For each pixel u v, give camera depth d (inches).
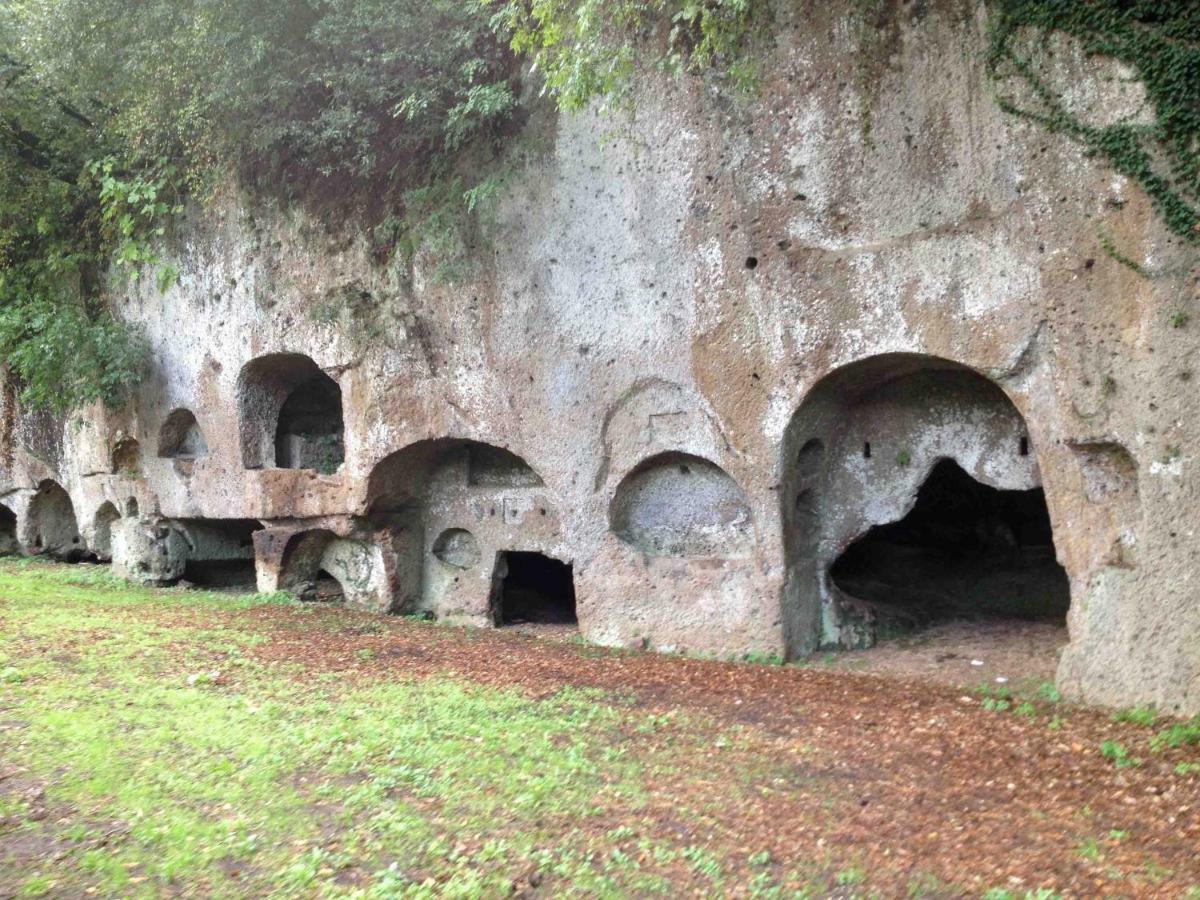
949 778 260.4
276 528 609.3
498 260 482.0
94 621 498.0
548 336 468.8
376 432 538.6
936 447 414.3
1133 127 317.4
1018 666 383.6
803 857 213.9
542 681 373.4
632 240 438.6
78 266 719.1
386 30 472.1
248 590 679.1
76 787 249.6
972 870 206.2
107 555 773.9
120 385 688.4
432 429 515.2
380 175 523.8
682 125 419.2
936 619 473.1
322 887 199.5
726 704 339.0
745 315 408.5
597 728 308.7
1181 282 312.0
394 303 523.5
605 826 229.8
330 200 549.3
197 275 632.4
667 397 434.6
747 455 412.8
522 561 620.4
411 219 510.9
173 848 216.2
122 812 235.5
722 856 214.5
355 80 480.1
